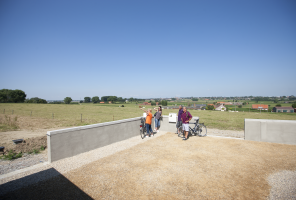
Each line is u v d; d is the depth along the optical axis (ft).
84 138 21.54
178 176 14.89
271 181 14.03
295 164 17.56
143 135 31.81
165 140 27.78
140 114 106.42
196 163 17.85
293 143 24.66
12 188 12.85
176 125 31.65
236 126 51.03
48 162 18.04
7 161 20.74
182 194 12.13
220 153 21.07
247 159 19.01
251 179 14.38
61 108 151.74
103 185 13.34
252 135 27.07
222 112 117.19
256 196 11.89
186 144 25.27
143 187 13.08
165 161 18.40
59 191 12.46
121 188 12.92
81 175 15.07
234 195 11.99
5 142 29.73
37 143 28.12
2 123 54.70
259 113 108.58
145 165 17.31
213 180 14.20
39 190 12.59
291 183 13.67
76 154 20.61
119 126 27.17
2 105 171.32
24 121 63.00
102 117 87.25
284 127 25.16
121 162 18.13
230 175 15.10
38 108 145.59
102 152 21.59
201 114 100.89
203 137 29.81
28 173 15.48
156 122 35.09
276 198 11.63
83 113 110.63
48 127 51.67
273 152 21.38
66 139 19.49
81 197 11.71
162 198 11.64
